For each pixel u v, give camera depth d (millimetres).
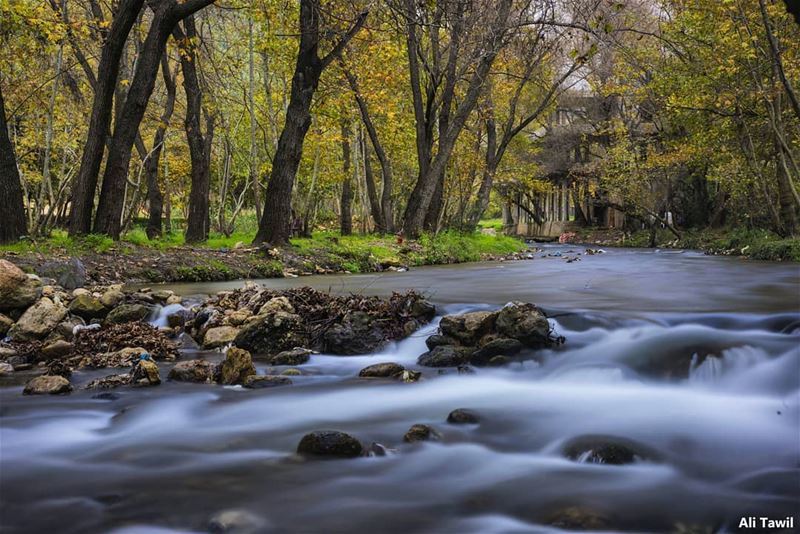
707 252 28891
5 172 14172
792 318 6973
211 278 14039
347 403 5672
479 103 29875
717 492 3814
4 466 4270
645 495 3781
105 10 23312
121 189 15484
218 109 23578
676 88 25359
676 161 32250
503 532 3344
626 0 16438
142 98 15422
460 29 21078
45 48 17406
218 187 42531
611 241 44938
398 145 31656
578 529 3363
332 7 17828
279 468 4207
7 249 12836
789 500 3697
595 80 31078
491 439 4738
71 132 24094
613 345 6793
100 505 3658
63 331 7902
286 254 17000
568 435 4750
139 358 7172
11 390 6082
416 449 4547
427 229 27469
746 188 28594
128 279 12977
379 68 22484
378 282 13305
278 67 24875
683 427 4914
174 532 3332
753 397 5648
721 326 7129
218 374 6492
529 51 23938
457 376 6449
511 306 7188
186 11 15281
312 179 34906
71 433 4930
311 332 7777
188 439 4789
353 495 3809
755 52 20703
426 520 3488
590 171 42219
